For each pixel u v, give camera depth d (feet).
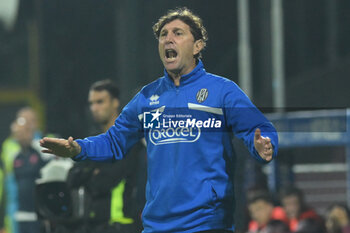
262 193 78.48
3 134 181.98
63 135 117.50
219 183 33.17
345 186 102.99
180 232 33.01
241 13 155.53
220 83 33.94
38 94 176.45
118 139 35.83
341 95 187.93
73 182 51.83
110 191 50.98
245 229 81.05
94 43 176.45
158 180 33.78
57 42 183.62
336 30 211.82
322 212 103.09
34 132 88.33
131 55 164.45
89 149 34.65
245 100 33.50
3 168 92.94
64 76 177.78
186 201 33.01
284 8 215.31
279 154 94.68
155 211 33.65
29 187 83.41
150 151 34.35
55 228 53.26
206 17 192.03
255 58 182.80
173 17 34.76
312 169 104.37
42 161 82.43
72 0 181.68
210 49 186.80
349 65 193.57
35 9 184.14
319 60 210.38
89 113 60.49
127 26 167.32
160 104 34.53
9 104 180.04
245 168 80.53
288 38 212.43
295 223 77.20
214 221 32.96
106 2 178.50
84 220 51.90
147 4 167.94
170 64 34.32
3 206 109.29
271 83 156.25
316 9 214.48
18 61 184.34
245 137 33.06
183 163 33.22
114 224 51.11
